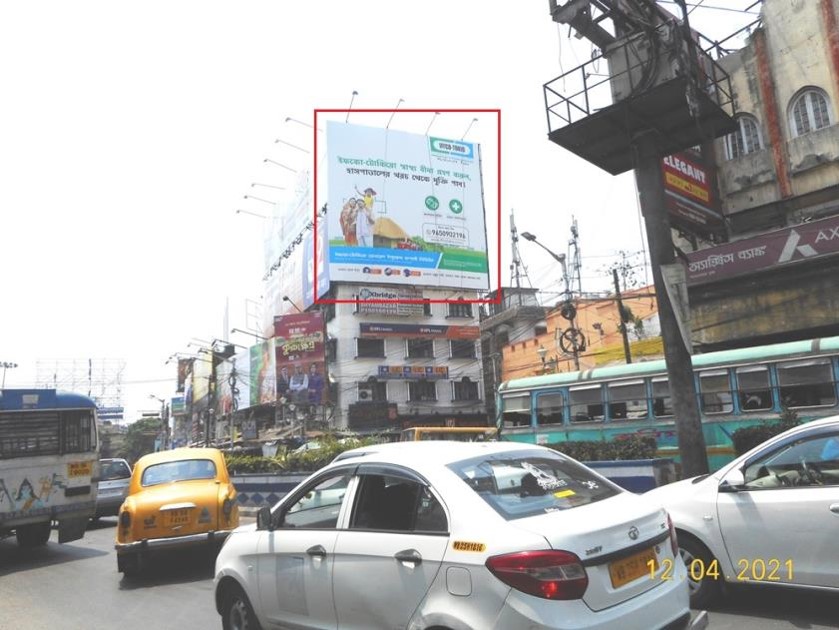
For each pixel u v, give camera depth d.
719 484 5.34
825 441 4.95
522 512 3.51
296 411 41.22
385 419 40.97
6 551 12.10
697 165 16.52
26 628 6.54
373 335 42.59
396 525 3.85
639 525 3.56
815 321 14.09
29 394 10.95
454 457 4.00
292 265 51.25
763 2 16.86
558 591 3.06
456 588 3.32
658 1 10.97
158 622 6.50
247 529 5.02
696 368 12.19
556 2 10.38
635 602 3.33
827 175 15.53
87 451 11.44
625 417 13.23
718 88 11.66
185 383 81.19
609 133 10.69
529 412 14.78
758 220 16.70
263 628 4.59
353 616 3.87
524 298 44.66
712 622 5.12
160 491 9.02
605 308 27.80
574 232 31.00
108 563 10.27
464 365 44.31
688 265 16.09
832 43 15.48
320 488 4.52
